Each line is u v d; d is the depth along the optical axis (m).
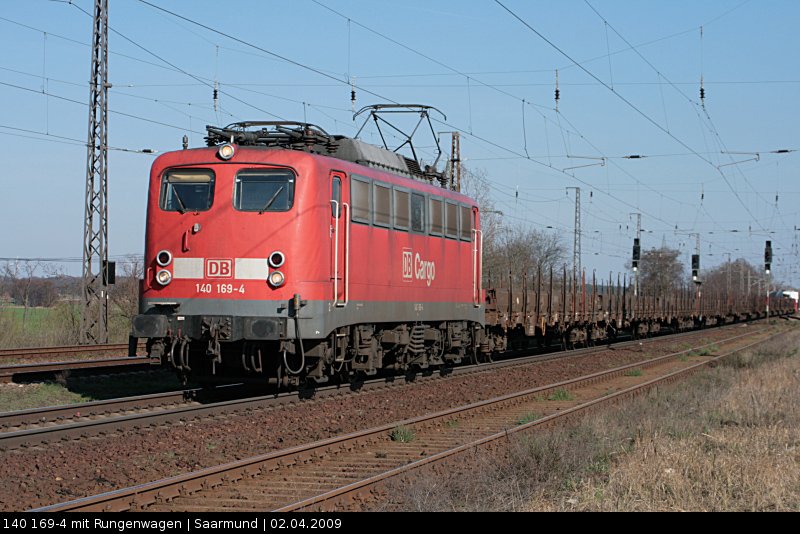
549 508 8.97
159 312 15.37
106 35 27.80
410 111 22.30
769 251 60.19
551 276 32.41
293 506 8.45
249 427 13.36
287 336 14.88
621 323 40.47
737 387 20.06
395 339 18.75
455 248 21.80
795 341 44.41
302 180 15.23
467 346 23.72
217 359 15.02
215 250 15.16
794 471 10.80
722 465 10.84
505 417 16.12
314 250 15.29
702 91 30.84
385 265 18.00
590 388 21.61
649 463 10.97
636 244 50.97
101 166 27.77
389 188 18.28
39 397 16.36
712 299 63.06
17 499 8.77
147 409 14.73
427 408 16.83
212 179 15.41
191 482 9.29
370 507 8.95
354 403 16.53
